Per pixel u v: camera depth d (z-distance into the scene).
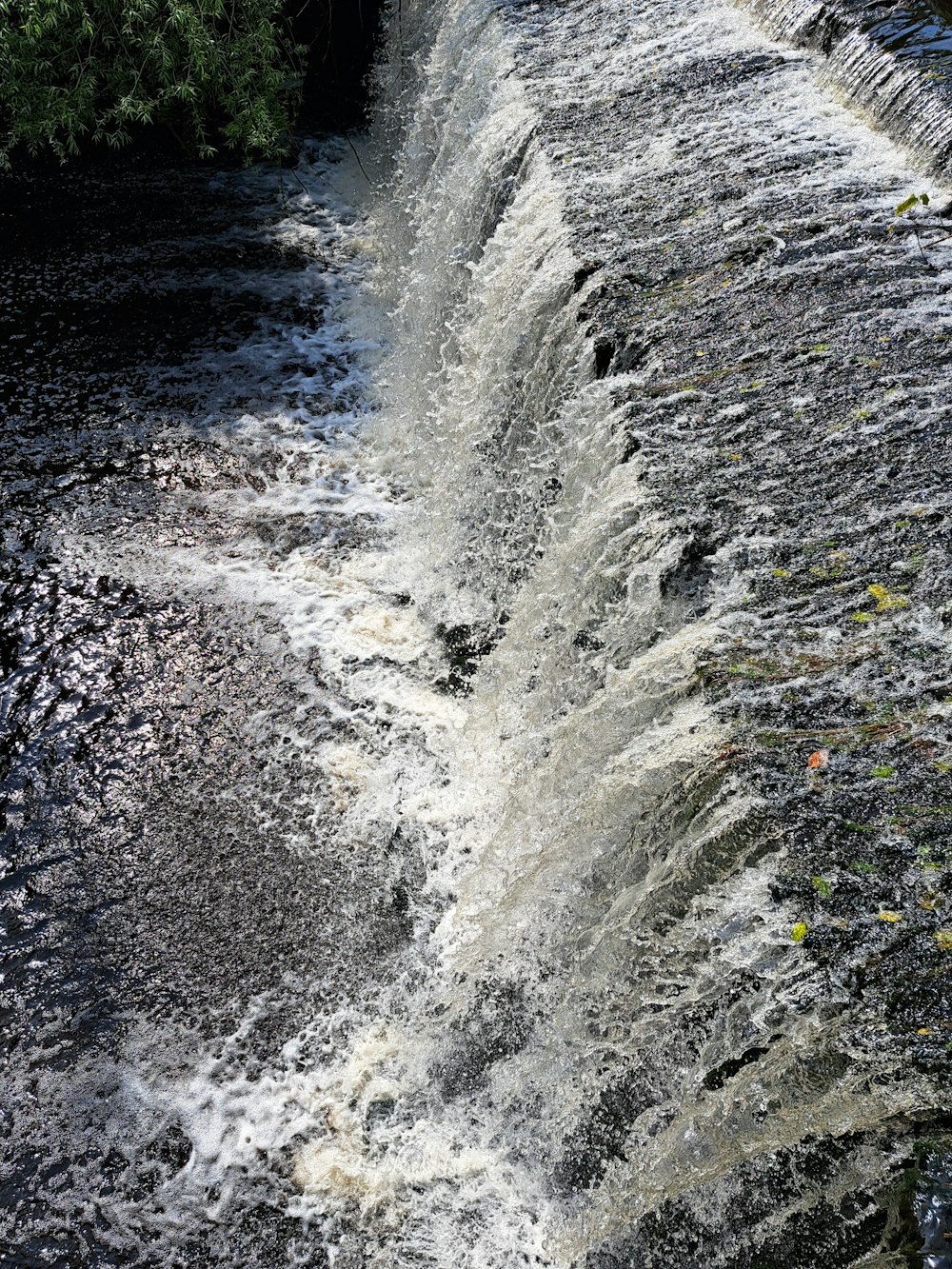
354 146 9.80
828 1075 2.43
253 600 5.71
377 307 7.96
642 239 4.86
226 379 7.19
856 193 4.81
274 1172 3.77
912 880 2.61
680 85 5.84
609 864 3.49
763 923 2.64
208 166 9.26
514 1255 3.52
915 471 3.62
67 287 7.81
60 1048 4.04
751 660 3.19
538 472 4.93
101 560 5.88
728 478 3.74
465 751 4.98
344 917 4.43
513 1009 3.91
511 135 5.89
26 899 4.46
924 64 5.04
